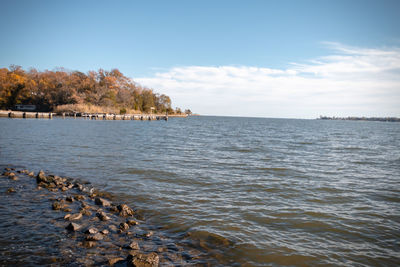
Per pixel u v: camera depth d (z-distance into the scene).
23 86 93.38
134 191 8.67
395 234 5.89
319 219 6.65
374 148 25.23
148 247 4.94
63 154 15.65
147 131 41.78
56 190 8.48
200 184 9.80
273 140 31.22
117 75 115.94
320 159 16.97
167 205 7.41
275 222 6.39
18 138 23.08
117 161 13.95
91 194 8.22
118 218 6.38
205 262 4.49
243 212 6.99
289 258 4.74
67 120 64.56
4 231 5.28
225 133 42.91
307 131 59.47
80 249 4.71
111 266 4.20
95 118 75.88
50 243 4.88
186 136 34.06
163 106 153.50
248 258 4.69
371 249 5.17
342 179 11.25
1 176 9.97
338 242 5.43
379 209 7.54
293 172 12.47
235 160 15.54
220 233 5.68
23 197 7.57
